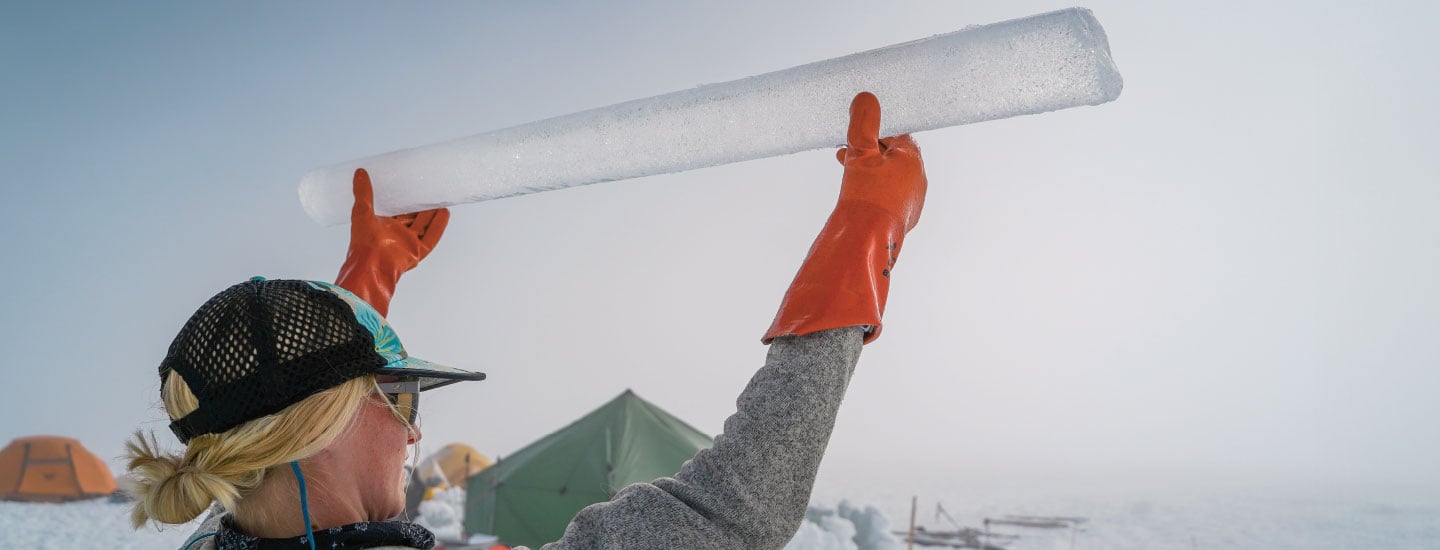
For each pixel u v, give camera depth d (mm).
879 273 666
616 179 923
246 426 571
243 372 570
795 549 6754
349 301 630
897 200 697
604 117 892
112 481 8078
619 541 572
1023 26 691
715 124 820
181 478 572
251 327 578
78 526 6742
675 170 882
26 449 7992
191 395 583
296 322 585
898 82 725
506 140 965
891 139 766
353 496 621
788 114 778
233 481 577
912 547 7715
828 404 613
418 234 1108
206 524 796
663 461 6305
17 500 7645
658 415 6816
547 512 6164
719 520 575
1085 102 685
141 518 634
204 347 584
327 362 582
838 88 755
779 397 606
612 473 6055
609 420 6586
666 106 847
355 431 625
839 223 688
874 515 7367
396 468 655
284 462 580
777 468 586
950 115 719
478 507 6695
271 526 606
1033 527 9031
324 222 1173
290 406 575
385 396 626
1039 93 688
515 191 986
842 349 629
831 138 776
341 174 1107
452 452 9797
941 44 713
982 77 697
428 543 647
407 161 1039
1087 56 668
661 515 579
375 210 1079
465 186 997
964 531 8664
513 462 6707
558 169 933
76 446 8117
